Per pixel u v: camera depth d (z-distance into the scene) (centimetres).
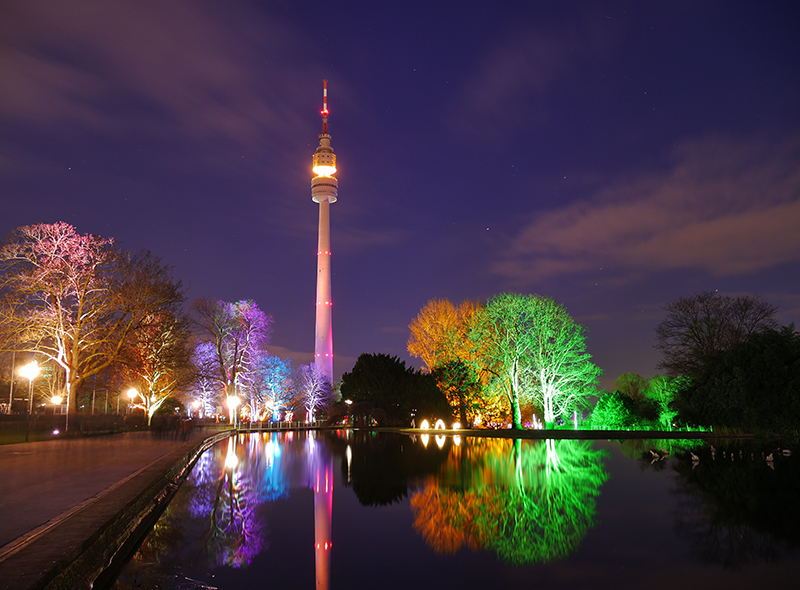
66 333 4125
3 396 7638
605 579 888
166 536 1234
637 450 3212
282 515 1459
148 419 5634
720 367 4478
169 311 4872
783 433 4041
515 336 5134
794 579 870
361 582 902
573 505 1512
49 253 4103
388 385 8031
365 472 2336
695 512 1398
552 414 5069
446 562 1007
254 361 7050
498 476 2123
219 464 2772
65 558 730
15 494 1234
